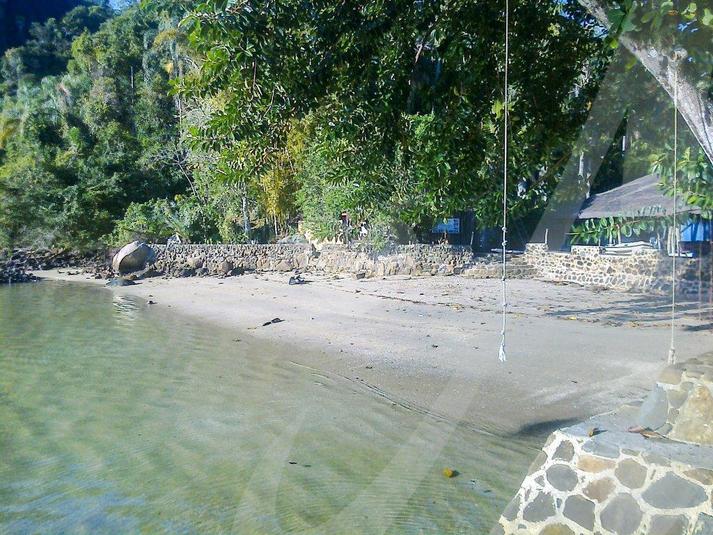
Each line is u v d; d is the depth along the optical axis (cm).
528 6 552
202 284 2567
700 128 242
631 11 263
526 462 238
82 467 580
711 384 207
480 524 237
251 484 433
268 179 2494
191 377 959
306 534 301
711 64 248
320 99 639
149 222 3553
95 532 448
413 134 643
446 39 606
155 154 4122
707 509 192
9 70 7600
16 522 484
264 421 629
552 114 508
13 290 2658
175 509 443
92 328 1577
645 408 222
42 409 816
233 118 598
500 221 549
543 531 218
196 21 539
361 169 670
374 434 437
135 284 2728
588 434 219
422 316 1122
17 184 3959
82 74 5603
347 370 823
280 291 2130
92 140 4719
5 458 624
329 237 2595
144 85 4866
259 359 1070
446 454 269
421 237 2281
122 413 766
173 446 606
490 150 580
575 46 529
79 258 3841
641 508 202
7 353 1247
